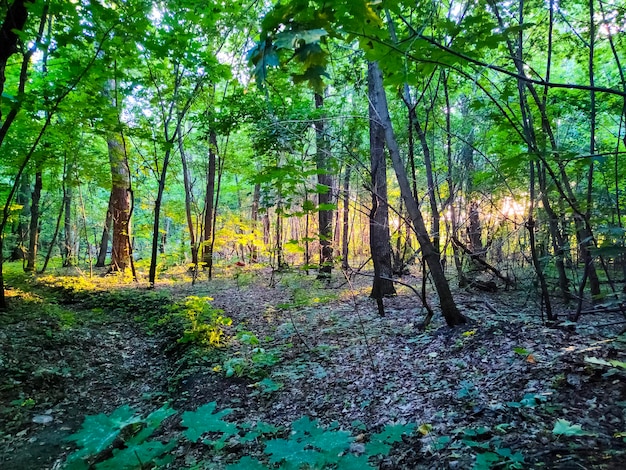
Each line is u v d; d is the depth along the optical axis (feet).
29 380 15.11
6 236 44.91
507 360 12.16
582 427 8.00
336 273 41.11
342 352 16.71
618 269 20.61
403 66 7.07
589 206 13.20
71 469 5.27
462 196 23.77
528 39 20.68
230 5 22.06
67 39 20.83
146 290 33.04
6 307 23.62
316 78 5.10
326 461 6.80
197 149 51.93
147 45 23.86
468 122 21.61
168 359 19.03
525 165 16.25
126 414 6.11
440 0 13.53
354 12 5.23
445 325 17.88
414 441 9.03
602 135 29.86
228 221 47.50
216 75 29.07
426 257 17.43
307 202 12.96
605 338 12.31
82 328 22.45
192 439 5.98
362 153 26.25
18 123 26.53
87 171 38.63
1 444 11.65
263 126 22.31
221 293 32.53
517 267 29.78
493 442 8.14
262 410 12.73
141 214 85.05
